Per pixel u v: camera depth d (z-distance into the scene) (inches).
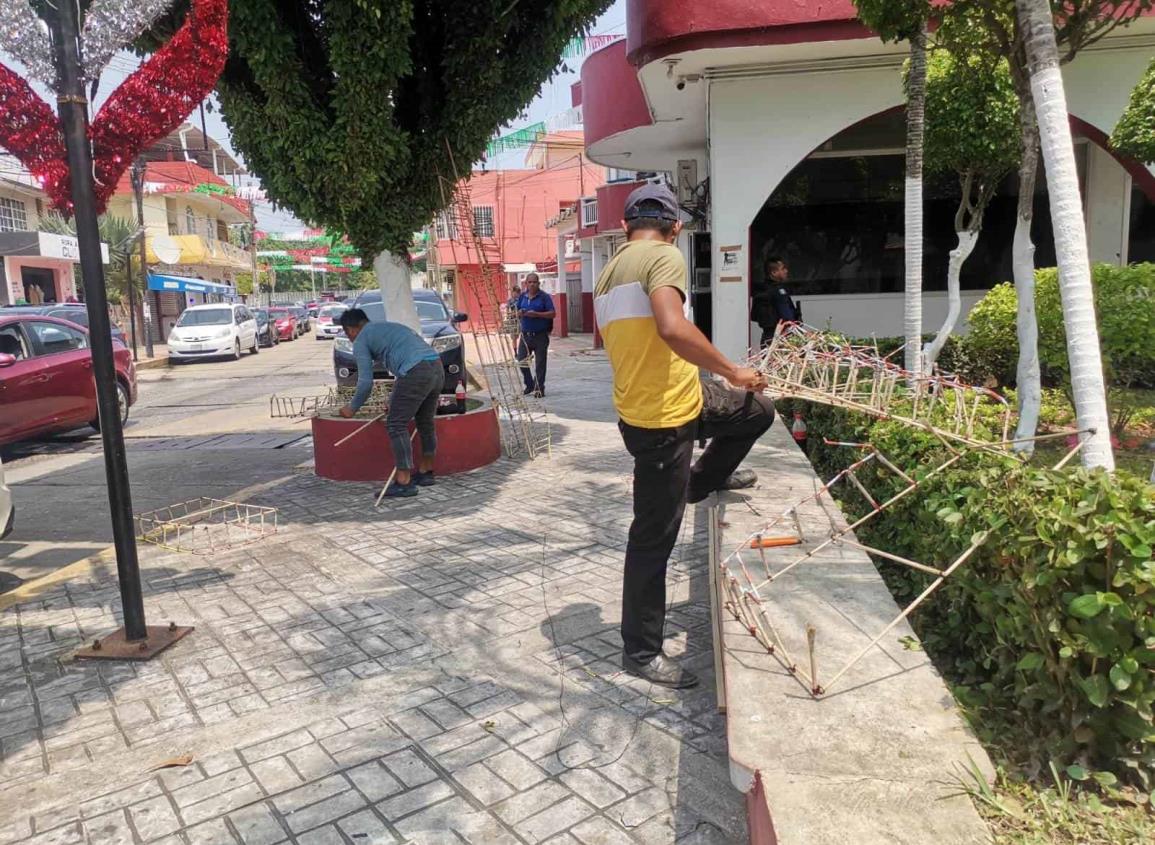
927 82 256.1
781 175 362.9
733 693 99.1
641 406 119.9
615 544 205.9
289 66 237.1
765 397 143.0
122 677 144.5
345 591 181.3
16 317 373.7
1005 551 97.5
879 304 446.0
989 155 247.6
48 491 297.6
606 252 946.7
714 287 373.4
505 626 159.5
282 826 102.4
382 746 119.8
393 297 287.6
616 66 455.5
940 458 134.0
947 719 92.7
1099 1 181.2
